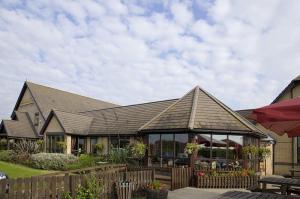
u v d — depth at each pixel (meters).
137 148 23.17
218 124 20.73
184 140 21.19
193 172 18.91
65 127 32.22
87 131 33.53
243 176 18.67
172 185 17.33
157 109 29.91
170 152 21.92
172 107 23.67
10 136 38.78
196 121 20.75
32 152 33.03
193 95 23.58
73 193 11.70
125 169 19.23
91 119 35.75
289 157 26.42
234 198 8.27
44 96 44.91
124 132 29.08
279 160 26.83
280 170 26.64
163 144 22.47
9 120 40.78
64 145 32.19
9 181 10.16
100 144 31.25
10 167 27.55
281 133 9.59
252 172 19.42
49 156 28.08
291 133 9.92
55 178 11.28
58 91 48.12
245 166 20.84
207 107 22.17
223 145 20.77
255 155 22.41
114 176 13.47
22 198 10.38
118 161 26.22
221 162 20.48
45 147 34.59
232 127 20.66
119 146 29.84
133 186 14.17
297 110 6.93
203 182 18.23
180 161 21.14
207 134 20.66
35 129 42.44
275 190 11.98
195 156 19.95
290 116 6.97
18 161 31.06
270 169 26.77
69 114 34.53
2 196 9.94
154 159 22.94
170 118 22.47
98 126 33.44
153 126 22.73
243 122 21.19
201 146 20.42
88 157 28.69
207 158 20.34
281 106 7.18
